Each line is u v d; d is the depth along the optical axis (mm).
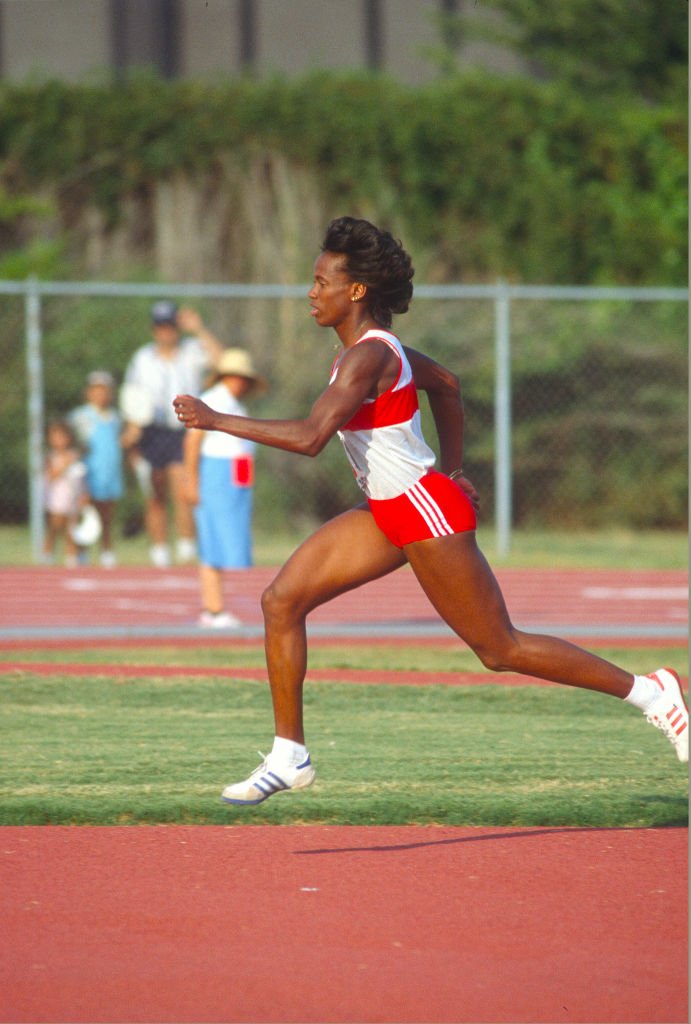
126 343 67562
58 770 22422
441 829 19438
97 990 13305
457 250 73938
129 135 72250
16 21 84938
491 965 14016
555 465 70250
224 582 52031
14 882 16719
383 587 51875
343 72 74625
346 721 27094
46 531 60719
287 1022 12594
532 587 51156
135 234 72688
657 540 67750
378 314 17469
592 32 83188
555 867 17500
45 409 67062
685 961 14172
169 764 22906
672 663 34500
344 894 16312
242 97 72375
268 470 67312
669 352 70250
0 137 72688
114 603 46094
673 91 80688
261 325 68250
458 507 17203
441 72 84750
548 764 23172
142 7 86312
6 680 30984
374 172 72812
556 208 73938
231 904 15898
